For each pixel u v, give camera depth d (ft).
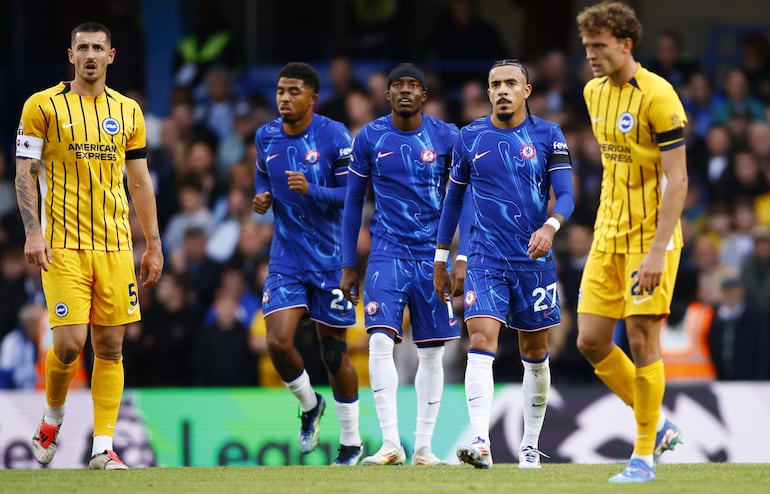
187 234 151.53
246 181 161.79
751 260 146.20
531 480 74.08
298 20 199.62
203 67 182.39
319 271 95.35
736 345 135.64
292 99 94.58
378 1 195.00
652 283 71.82
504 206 82.28
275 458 118.52
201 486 71.97
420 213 92.53
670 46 171.22
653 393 73.26
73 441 119.24
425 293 92.99
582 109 165.89
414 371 129.39
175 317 139.13
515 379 130.93
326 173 95.86
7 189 173.47
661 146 72.74
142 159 88.33
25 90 204.03
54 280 84.74
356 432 97.76
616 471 80.64
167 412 119.85
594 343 79.20
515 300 83.51
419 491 67.77
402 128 92.79
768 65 174.50
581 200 151.84
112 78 190.19
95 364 88.12
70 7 207.00
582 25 74.08
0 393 120.16
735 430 119.55
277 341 94.17
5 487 72.84
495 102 82.02
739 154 161.58
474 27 185.78
